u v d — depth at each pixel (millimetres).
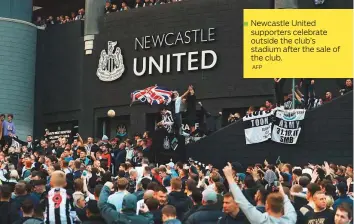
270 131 29172
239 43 34562
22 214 14375
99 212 13102
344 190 15039
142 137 33812
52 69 41031
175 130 30547
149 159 28969
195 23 35844
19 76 40062
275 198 10891
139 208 14297
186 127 31453
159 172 19906
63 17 43281
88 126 38969
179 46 36219
